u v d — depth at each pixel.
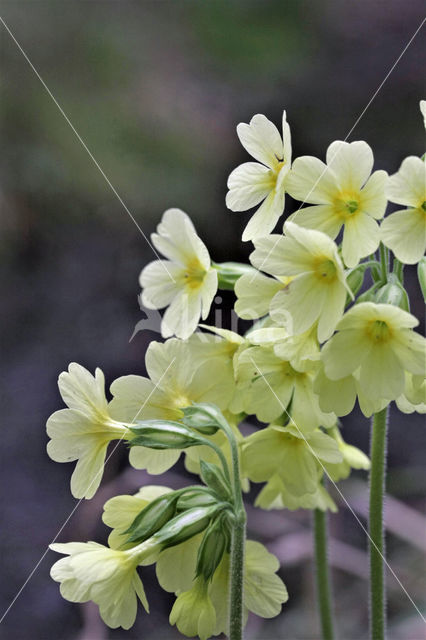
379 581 0.48
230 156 0.96
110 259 0.88
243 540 0.45
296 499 0.49
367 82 0.98
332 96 0.99
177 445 0.46
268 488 0.49
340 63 1.02
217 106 0.99
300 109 0.99
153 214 0.90
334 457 0.46
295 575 0.63
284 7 1.07
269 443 0.47
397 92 0.96
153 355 0.46
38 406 0.78
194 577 0.46
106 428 0.46
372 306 0.43
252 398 0.46
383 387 0.44
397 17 1.03
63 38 1.02
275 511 0.66
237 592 0.45
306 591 0.62
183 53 1.04
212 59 1.04
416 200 0.44
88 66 1.01
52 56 1.00
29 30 1.01
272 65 1.03
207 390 0.47
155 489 0.47
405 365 0.44
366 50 1.02
